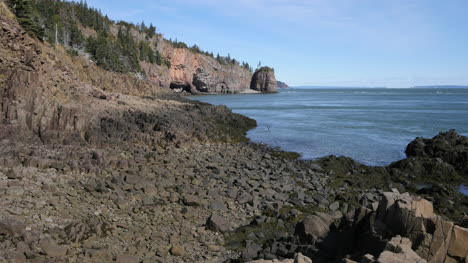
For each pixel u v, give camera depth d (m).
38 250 10.94
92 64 80.62
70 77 45.00
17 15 54.62
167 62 182.62
